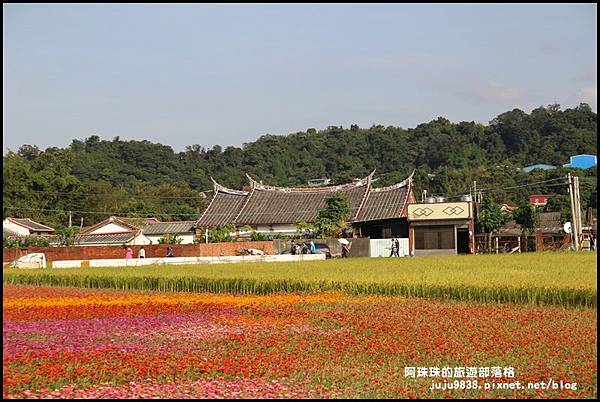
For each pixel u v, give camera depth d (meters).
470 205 64.94
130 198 112.94
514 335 20.95
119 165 136.88
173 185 131.00
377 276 35.75
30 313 27.42
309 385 15.59
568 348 19.00
